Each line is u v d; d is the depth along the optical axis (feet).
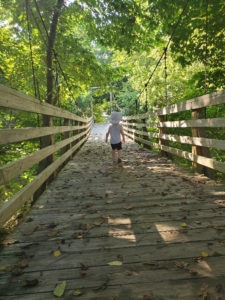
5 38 26.40
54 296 5.15
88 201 11.41
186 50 24.13
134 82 63.52
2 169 7.13
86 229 8.34
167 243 7.22
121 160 22.77
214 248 6.83
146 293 5.16
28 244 7.38
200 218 8.93
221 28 21.30
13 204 7.89
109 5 27.30
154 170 17.69
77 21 35.29
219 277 5.57
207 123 13.24
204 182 13.60
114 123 20.95
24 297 5.14
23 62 26.61
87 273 5.90
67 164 21.48
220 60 22.59
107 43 33.06
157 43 31.65
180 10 23.76
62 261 6.45
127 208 10.20
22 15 30.48
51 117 15.11
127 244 7.25
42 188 13.46
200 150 15.29
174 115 26.07
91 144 39.19
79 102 90.99
